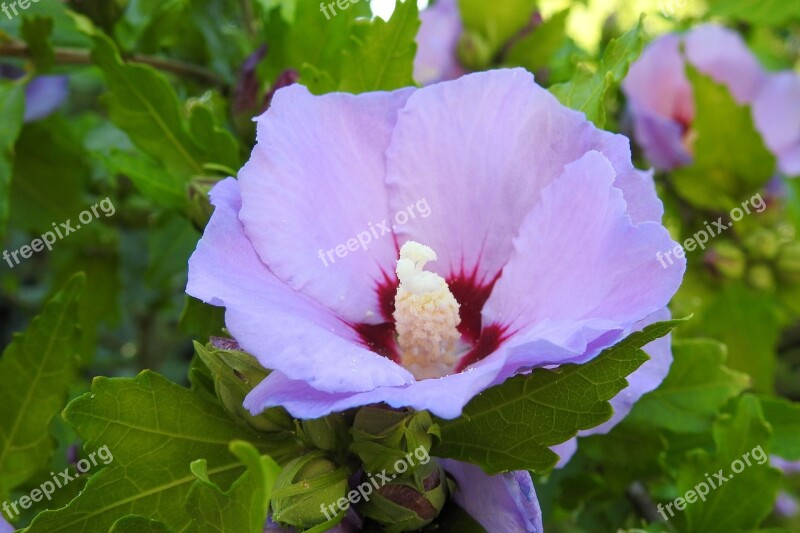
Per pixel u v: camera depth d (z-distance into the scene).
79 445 0.30
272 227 0.23
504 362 0.21
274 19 0.33
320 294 0.24
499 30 0.36
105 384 0.24
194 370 0.25
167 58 0.37
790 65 0.51
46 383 0.29
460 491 0.24
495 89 0.25
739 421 0.29
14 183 0.39
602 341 0.22
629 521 0.33
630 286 0.22
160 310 0.46
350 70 0.29
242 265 0.23
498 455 0.24
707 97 0.36
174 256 0.35
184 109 0.33
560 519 0.38
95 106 0.51
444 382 0.21
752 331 0.38
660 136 0.37
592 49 0.47
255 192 0.23
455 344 0.25
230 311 0.21
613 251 0.22
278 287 0.23
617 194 0.22
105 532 0.24
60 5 0.36
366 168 0.25
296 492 0.23
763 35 0.51
